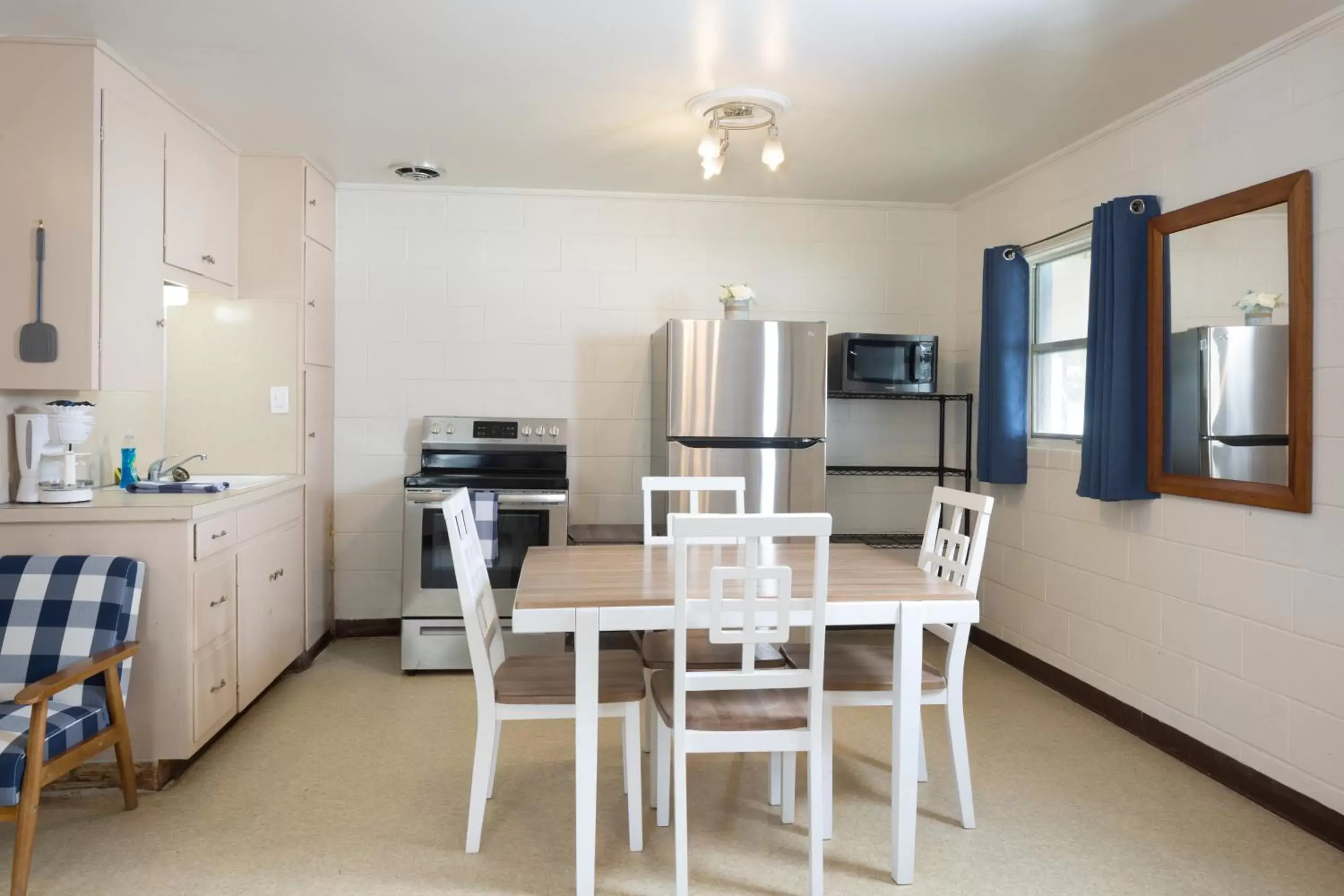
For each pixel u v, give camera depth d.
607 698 2.28
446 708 3.43
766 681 2.04
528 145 3.67
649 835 2.40
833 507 4.71
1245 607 2.69
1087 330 3.45
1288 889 2.15
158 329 3.03
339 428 4.37
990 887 2.15
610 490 4.52
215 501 2.81
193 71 2.86
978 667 4.06
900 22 2.48
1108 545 3.36
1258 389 2.63
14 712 2.21
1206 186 2.88
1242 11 2.39
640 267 4.51
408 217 4.38
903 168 3.97
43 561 2.43
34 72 2.59
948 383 4.74
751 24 2.51
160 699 2.62
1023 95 3.04
